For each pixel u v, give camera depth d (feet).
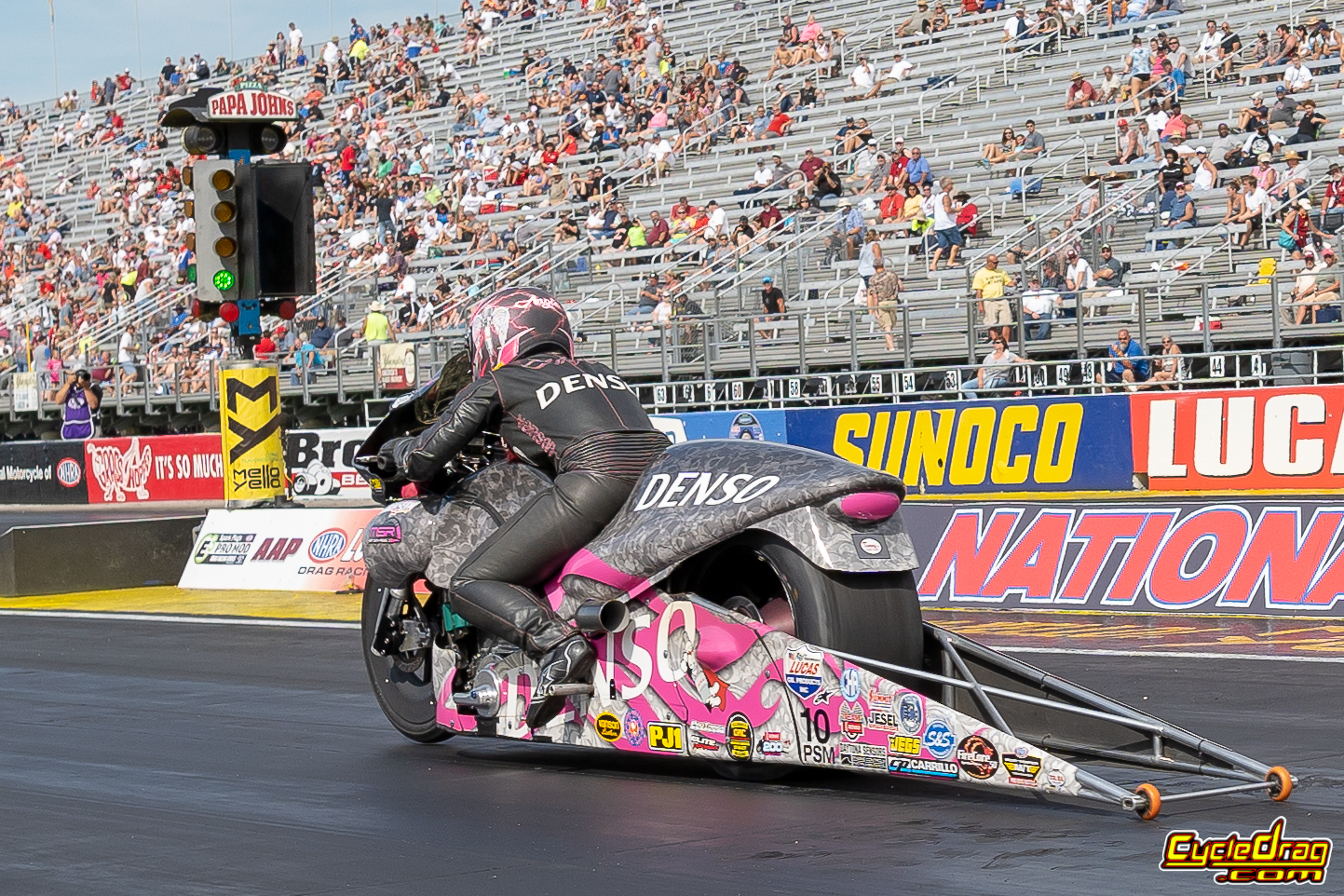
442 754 21.76
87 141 154.40
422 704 22.30
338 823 17.72
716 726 18.30
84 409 88.89
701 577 19.33
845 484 18.06
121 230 131.54
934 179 80.43
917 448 56.13
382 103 128.77
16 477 91.50
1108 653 29.25
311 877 15.37
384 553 21.36
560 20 125.18
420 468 19.90
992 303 62.34
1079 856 15.03
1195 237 66.23
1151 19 85.76
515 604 19.19
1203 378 57.47
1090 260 66.69
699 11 115.14
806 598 17.89
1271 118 72.18
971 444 54.95
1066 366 59.62
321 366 84.84
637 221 88.28
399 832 17.20
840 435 57.88
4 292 133.59
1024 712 18.35
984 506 37.32
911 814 16.92
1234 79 78.02
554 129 109.09
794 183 85.92
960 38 93.97
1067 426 52.90
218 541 46.21
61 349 112.78
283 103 40.93
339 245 106.01
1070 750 17.51
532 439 19.70
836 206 80.89
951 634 18.62
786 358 68.54
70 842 17.16
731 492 18.45
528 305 20.30
